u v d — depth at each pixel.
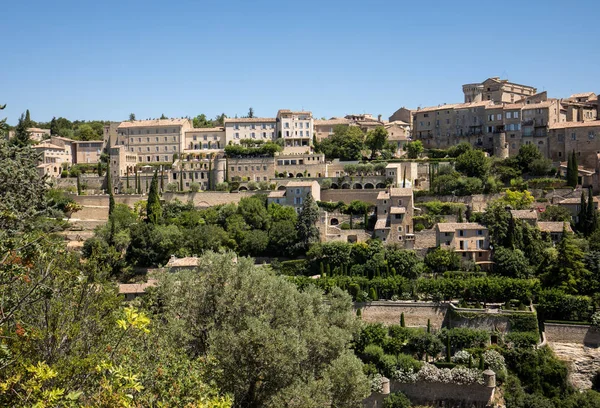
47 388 32.94
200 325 70.12
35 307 40.16
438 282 134.00
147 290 82.00
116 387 33.06
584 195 167.88
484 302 130.75
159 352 48.31
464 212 172.00
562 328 122.25
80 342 39.62
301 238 161.88
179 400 40.69
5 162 61.81
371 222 174.25
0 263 35.22
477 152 199.25
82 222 180.25
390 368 110.38
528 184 184.88
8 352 33.09
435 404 109.12
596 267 130.88
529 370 112.75
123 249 158.00
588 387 116.56
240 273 73.62
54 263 41.69
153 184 181.62
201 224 175.50
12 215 44.28
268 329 63.56
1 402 31.47
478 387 107.94
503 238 150.00
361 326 106.56
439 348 116.56
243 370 61.88
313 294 88.25
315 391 65.62
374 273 143.12
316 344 73.56
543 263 138.88
